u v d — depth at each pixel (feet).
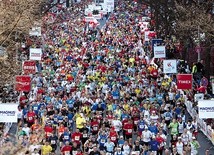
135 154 299.17
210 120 369.09
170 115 370.32
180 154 305.32
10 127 367.25
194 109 394.52
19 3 427.33
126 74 503.20
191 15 461.78
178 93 420.36
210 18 438.40
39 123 353.10
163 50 536.42
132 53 642.63
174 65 463.83
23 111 377.50
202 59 550.36
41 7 648.79
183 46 575.38
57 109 378.73
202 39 486.79
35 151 283.79
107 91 431.02
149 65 543.80
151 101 401.70
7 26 404.57
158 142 314.76
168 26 603.26
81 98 395.34
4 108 294.25
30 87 403.75
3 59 373.81
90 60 595.47
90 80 486.79
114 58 602.85
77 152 298.76
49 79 488.02
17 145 208.54
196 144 312.91
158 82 472.44
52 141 323.98
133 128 361.10
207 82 453.99
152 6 650.02
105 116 373.61
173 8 563.48
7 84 401.70
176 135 322.34
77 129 330.95
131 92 428.97
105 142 312.91
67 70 523.70
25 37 547.49
